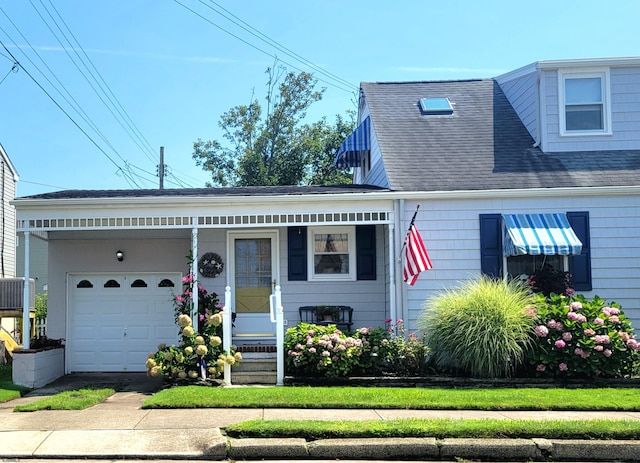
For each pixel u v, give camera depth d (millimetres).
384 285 13773
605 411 8766
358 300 13750
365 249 13844
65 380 12930
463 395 9453
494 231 12742
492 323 10891
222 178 35281
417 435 7246
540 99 14273
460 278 12656
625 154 13945
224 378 11273
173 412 8695
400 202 12633
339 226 13922
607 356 10984
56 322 14031
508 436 7238
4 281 16641
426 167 13625
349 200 12531
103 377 13344
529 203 12789
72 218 12219
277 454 7012
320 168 34125
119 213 12281
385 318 13672
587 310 11383
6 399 10414
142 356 14125
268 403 8953
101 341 14133
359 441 7129
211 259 13797
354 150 16594
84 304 14219
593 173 13289
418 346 11461
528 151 14180
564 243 12102
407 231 12664
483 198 12781
